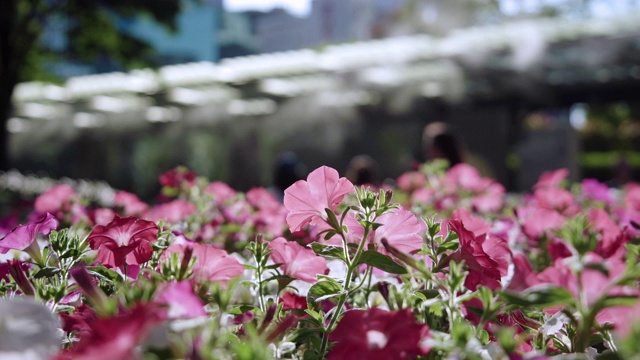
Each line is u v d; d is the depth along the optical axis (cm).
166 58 4897
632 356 51
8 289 96
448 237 90
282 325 70
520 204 289
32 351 54
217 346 63
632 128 3184
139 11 1323
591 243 71
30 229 101
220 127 2173
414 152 1811
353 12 3756
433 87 1773
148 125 2303
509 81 1670
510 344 61
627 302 62
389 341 64
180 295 60
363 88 1844
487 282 83
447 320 90
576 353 71
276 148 2075
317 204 94
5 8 1156
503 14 1911
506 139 1738
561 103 1758
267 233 179
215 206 219
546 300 62
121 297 71
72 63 1433
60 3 1224
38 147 2434
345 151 1931
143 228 95
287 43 4906
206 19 5044
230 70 2033
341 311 90
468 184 318
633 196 255
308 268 96
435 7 2061
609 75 1647
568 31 1539
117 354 48
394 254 83
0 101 1191
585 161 2822
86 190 408
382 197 88
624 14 1527
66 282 87
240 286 103
